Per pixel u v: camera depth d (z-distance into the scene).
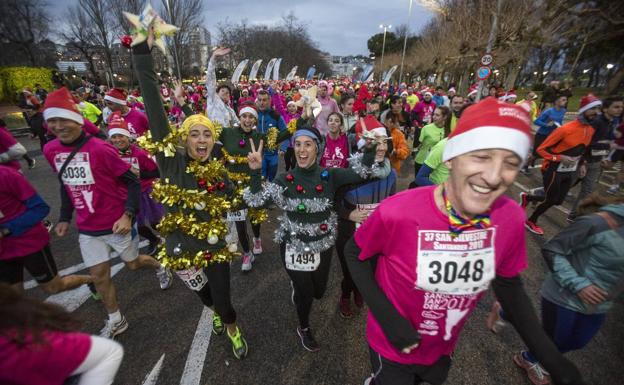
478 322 2.98
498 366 2.50
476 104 1.15
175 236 2.27
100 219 2.57
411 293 1.35
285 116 8.75
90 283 3.13
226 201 2.31
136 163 3.66
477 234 1.25
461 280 1.28
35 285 3.57
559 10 16.42
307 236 2.34
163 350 2.62
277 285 3.52
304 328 2.58
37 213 2.38
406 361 1.50
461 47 19.17
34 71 20.78
